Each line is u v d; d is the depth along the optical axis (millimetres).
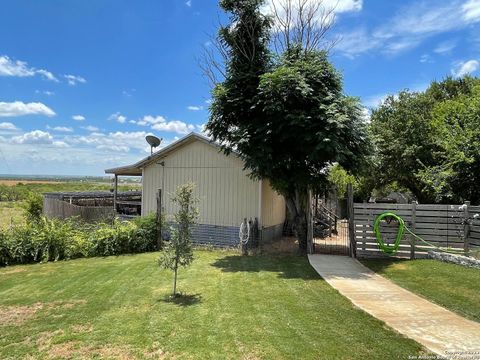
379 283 8070
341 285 7883
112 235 12891
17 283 8969
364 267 9844
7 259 11742
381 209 10945
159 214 13586
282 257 11555
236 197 14711
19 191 42281
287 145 11453
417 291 7297
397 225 10633
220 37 12922
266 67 12125
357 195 25469
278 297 6922
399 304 6469
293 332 5125
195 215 7387
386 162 21906
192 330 5301
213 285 7965
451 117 14859
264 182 14688
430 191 15312
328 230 17062
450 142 13117
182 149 15914
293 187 12125
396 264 9836
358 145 11305
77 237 12750
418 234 10445
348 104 10820
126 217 17516
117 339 5086
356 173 11852
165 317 5902
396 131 21922
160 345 4828
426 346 4633
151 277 8922
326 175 12109
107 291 7746
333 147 10008
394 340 4820
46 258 11945
